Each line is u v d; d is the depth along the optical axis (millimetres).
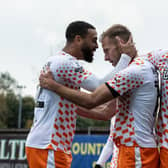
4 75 168375
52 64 11484
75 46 11773
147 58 11148
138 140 10547
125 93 10758
